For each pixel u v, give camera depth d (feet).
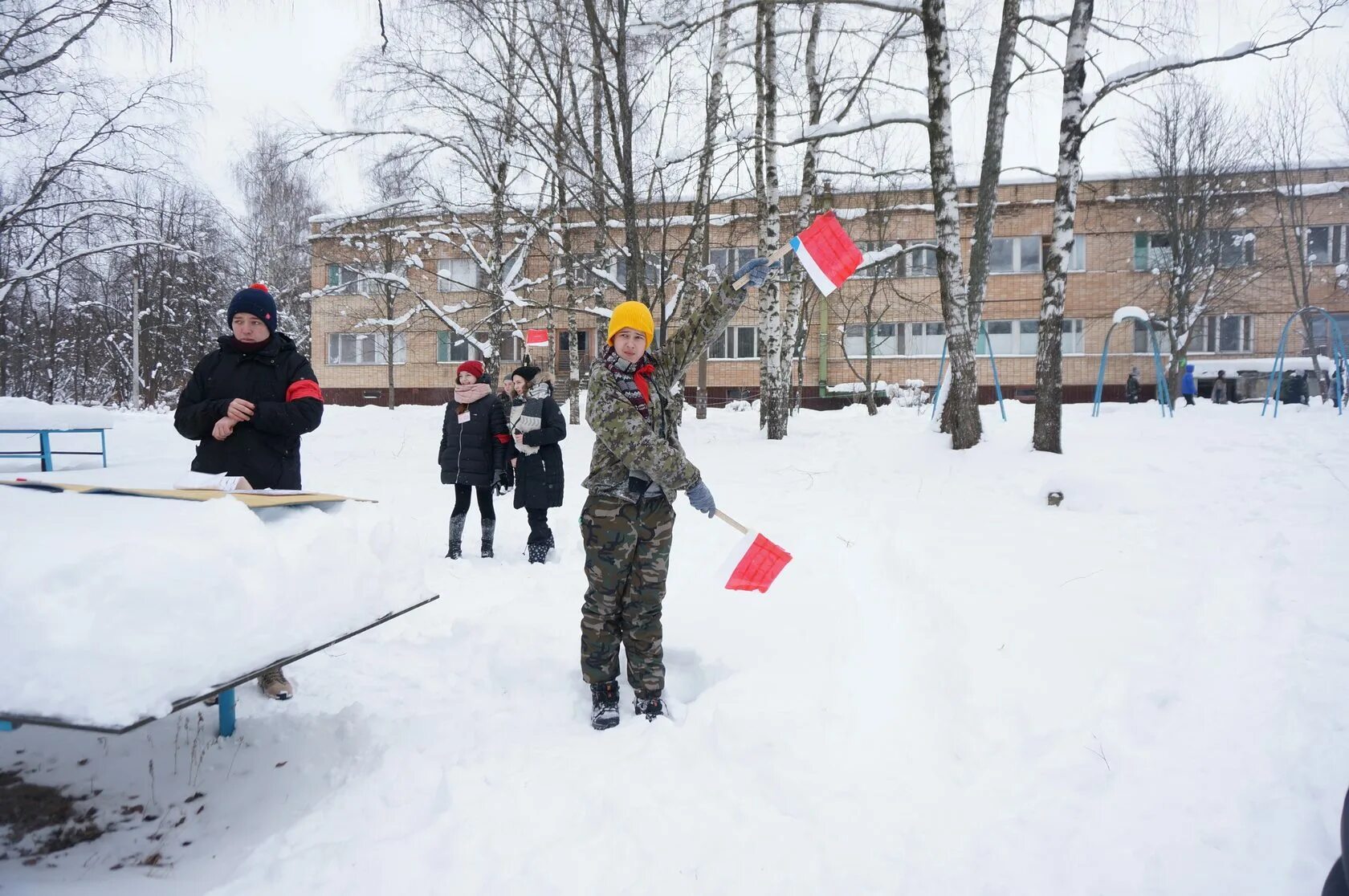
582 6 36.40
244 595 7.13
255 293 12.15
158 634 6.36
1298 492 19.25
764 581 10.49
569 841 7.43
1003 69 35.42
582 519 10.44
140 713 5.82
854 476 28.68
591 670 10.20
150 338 120.67
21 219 46.68
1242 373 86.58
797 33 44.78
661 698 10.56
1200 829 7.08
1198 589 12.12
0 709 5.74
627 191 36.83
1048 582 13.03
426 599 9.27
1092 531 16.84
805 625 12.73
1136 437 31.42
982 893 6.63
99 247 47.60
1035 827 7.39
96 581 6.34
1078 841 7.13
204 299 115.44
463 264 95.50
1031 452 28.32
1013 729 8.98
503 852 7.26
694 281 45.65
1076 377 98.63
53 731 9.66
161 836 7.61
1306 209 91.50
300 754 9.14
